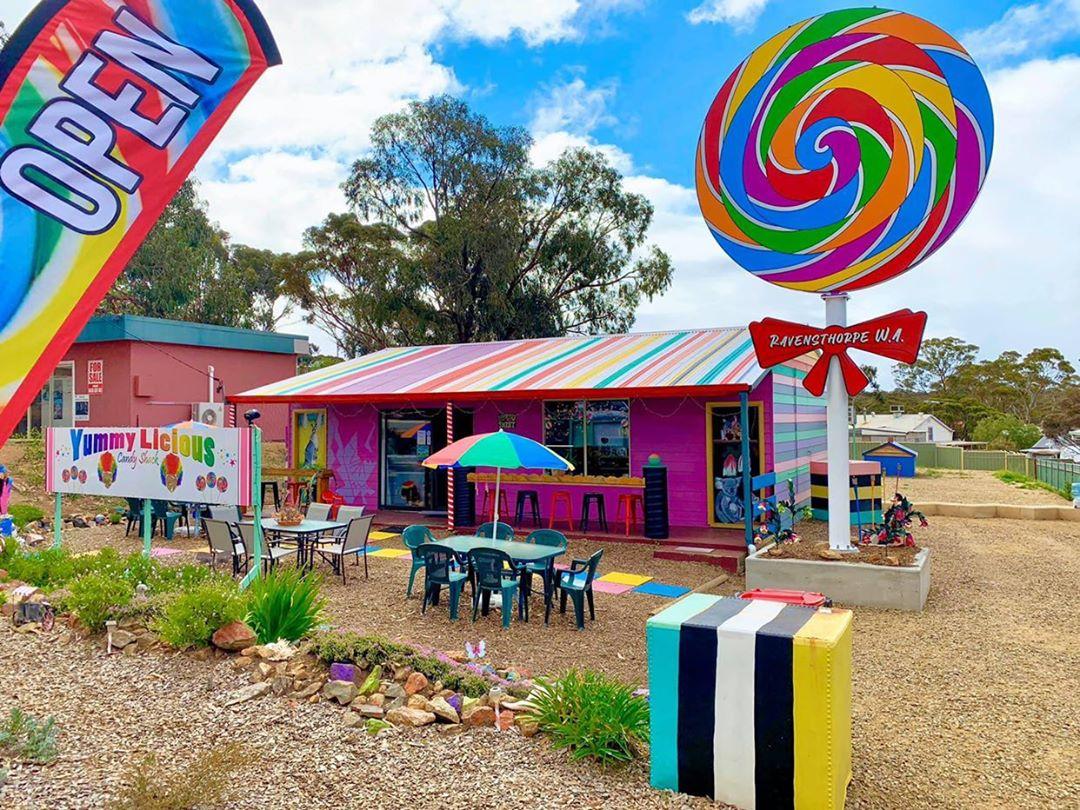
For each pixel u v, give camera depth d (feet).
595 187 115.65
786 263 33.19
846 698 13.73
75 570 27.22
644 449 46.24
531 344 60.54
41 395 75.05
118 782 12.82
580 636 25.16
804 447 52.42
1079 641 24.95
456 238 105.81
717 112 33.96
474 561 26.78
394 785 13.12
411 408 54.19
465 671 17.84
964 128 30.17
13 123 12.63
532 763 14.11
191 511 44.52
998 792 14.48
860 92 31.40
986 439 178.09
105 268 13.24
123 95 13.41
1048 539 47.75
